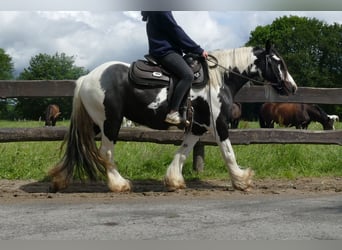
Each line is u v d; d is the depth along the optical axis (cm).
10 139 731
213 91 638
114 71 627
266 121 1806
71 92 737
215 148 878
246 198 589
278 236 411
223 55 659
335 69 5956
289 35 6062
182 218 473
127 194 620
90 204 547
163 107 623
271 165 825
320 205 541
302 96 781
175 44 628
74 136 635
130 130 748
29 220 464
